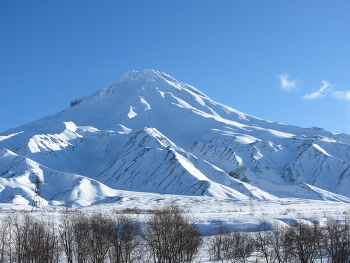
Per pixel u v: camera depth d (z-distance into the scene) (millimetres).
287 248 42312
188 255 44750
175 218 46438
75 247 46688
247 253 45469
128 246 42969
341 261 41281
